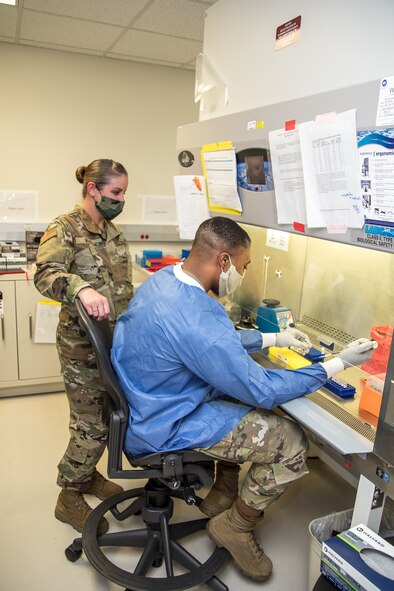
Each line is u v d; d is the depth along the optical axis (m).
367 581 1.09
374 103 1.03
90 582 1.56
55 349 2.85
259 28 1.58
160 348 1.24
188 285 1.29
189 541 1.77
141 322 1.28
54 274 1.47
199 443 1.30
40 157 3.06
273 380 1.24
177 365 1.26
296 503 2.03
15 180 3.04
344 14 1.23
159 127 3.32
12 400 2.84
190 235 2.07
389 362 1.00
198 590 1.54
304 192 1.32
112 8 2.20
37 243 3.04
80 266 1.67
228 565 1.66
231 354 1.20
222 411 1.38
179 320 1.22
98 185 1.65
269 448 1.38
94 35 2.61
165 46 2.75
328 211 1.25
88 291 1.40
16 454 2.28
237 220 1.78
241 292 2.29
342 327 1.73
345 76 1.24
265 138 1.43
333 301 1.76
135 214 3.41
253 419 1.38
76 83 3.03
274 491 1.44
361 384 1.40
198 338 1.20
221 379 1.21
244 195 1.68
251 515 1.50
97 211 1.71
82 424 1.69
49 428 2.54
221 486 1.79
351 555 1.17
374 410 1.25
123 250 1.82
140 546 1.61
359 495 1.23
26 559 1.64
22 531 1.78
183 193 2.02
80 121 3.11
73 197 3.19
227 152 1.67
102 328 1.42
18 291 2.68
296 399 1.33
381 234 1.09
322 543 1.25
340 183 1.18
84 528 1.64
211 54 1.92
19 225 3.05
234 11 1.73
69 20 2.39
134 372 1.31
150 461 1.32
